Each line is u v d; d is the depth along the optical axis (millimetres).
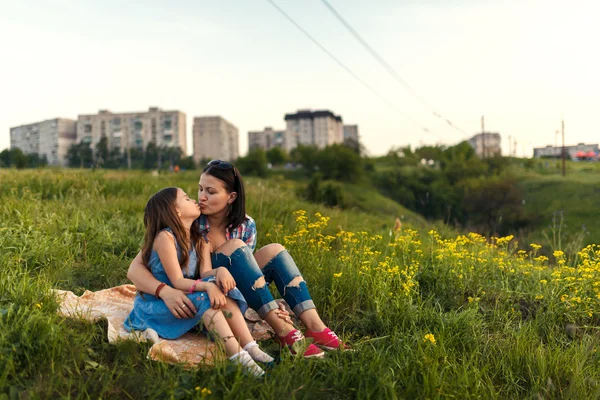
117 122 163250
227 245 3174
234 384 2447
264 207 9055
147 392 2506
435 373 2736
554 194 55031
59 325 2922
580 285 4152
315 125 175250
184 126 170125
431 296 4141
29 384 2457
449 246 4828
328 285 4285
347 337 3338
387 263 4254
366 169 88312
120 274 4453
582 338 3611
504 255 5172
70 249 4820
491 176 68625
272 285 4090
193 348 2887
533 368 3098
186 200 3148
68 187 9773
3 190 8602
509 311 4039
